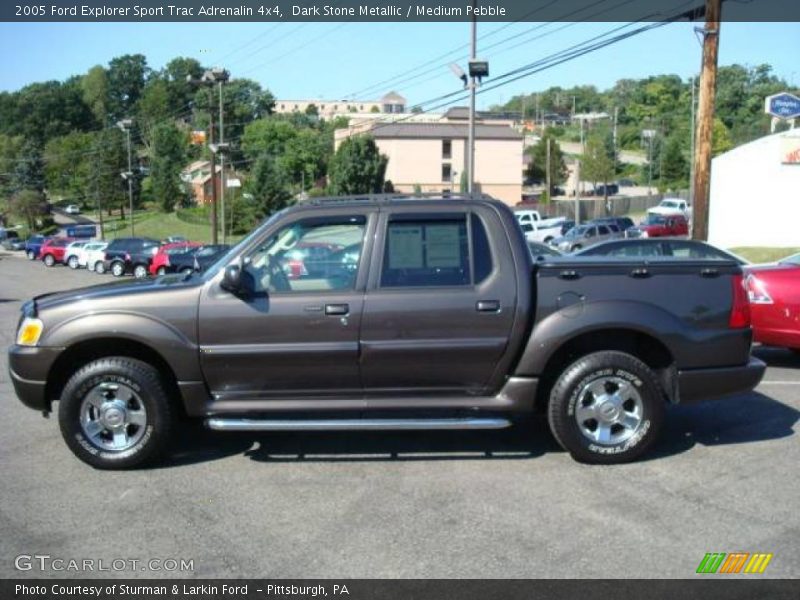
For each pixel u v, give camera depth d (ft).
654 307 18.47
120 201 326.65
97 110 451.94
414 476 17.98
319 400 18.62
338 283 18.39
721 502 16.24
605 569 13.35
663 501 16.31
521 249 18.52
